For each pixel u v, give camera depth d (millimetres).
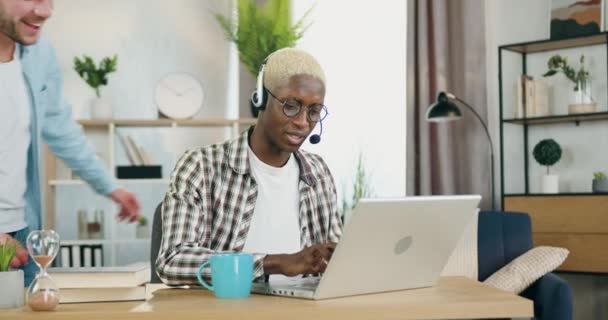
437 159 4477
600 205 3879
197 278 1704
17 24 2885
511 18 4508
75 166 3520
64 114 3350
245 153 1998
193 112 4680
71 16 4852
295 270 1648
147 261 4797
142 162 4656
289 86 1826
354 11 4793
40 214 2986
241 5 4535
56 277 1509
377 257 1539
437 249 1674
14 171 2857
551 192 4148
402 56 4754
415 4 4527
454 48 4516
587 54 4266
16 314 1352
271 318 1367
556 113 4359
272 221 2021
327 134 4766
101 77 4695
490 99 4555
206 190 1947
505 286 3088
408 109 4523
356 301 1472
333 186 2191
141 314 1346
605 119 4203
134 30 4898
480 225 3514
